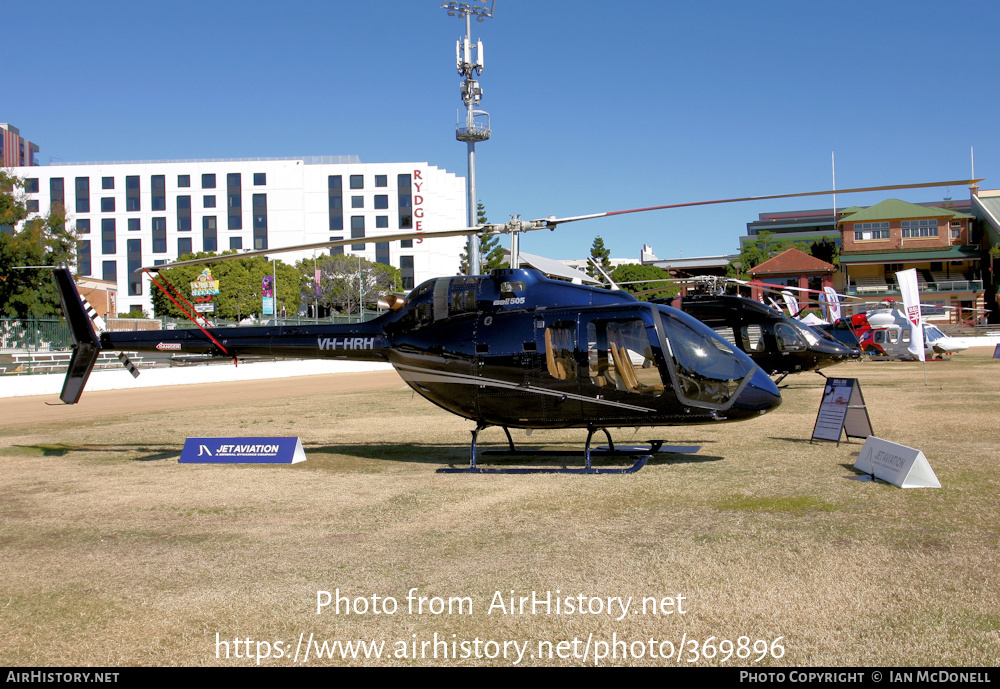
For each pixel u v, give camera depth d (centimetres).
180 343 1280
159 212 9538
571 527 737
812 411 1686
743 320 2014
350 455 1255
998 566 585
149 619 540
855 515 747
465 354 1068
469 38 4516
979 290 6800
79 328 1326
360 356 1172
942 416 1494
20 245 4722
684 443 1263
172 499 937
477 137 4578
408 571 622
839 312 3816
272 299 6488
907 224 7269
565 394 1012
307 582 605
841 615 504
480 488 942
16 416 2138
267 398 2609
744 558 622
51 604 577
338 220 9719
